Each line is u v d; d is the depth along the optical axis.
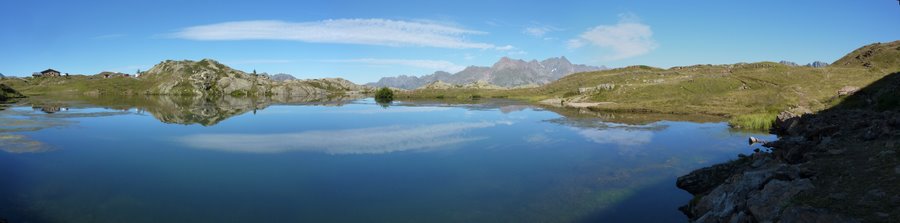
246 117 62.56
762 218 13.13
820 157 19.61
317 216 19.33
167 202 21.05
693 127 49.84
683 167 28.55
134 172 26.95
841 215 11.39
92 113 66.88
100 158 31.02
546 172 27.42
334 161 30.47
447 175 26.69
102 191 22.70
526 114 69.25
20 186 23.27
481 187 24.00
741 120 51.31
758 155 24.92
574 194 22.62
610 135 43.34
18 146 34.84
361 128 48.53
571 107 86.06
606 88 104.69
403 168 28.47
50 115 61.81
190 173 26.80
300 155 32.50
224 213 19.58
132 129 47.16
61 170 27.12
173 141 38.75
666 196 22.09
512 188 23.80
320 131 45.75
